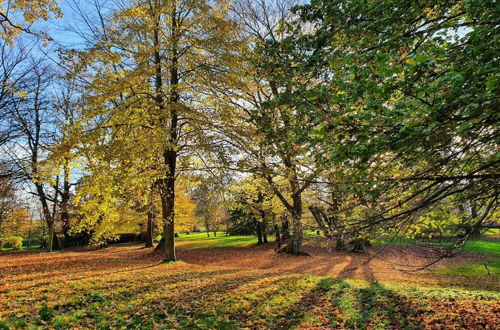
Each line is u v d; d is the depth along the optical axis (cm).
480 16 375
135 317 589
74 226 1409
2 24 844
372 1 448
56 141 1656
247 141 1232
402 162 425
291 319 644
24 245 4147
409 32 457
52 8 797
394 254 2036
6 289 722
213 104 1284
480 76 295
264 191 1750
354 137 355
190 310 662
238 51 1112
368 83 322
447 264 1703
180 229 2830
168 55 1193
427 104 302
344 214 598
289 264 1798
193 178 1438
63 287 773
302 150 467
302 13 550
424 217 589
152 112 1128
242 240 3462
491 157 448
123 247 2908
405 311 684
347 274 1490
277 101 562
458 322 582
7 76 1493
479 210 509
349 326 604
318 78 581
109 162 1041
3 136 1614
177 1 1218
